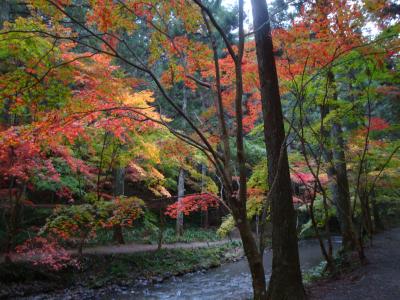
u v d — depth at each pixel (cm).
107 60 739
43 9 418
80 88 721
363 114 823
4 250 1035
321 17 530
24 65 550
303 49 579
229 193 345
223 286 1012
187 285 1042
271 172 570
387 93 782
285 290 536
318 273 854
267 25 575
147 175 1335
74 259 972
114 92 641
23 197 1063
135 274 1105
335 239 1983
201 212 2384
